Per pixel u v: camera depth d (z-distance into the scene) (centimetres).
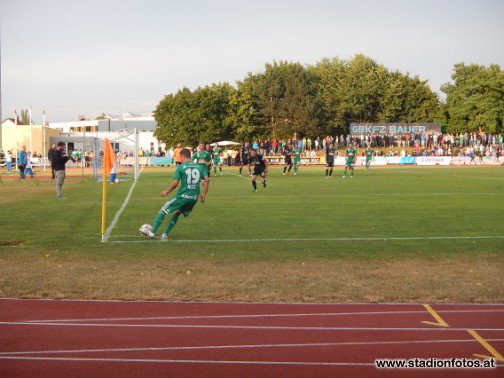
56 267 1010
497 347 627
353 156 4028
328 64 10469
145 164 6744
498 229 1457
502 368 572
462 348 624
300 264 1038
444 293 837
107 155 1278
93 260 1071
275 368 571
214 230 1444
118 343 638
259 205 2067
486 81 8369
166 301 803
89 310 760
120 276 944
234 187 2995
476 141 7619
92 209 1927
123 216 1722
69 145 8094
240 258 1091
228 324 702
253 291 851
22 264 1034
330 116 9600
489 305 781
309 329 683
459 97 8712
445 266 1023
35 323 707
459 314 741
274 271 982
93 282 904
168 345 632
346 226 1514
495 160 6919
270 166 6556
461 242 1264
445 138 7406
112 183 3369
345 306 777
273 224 1554
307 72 9525
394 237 1333
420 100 9812
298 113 8738
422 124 7356
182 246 1216
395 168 5825
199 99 8406
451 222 1592
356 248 1195
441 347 627
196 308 769
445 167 6125
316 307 773
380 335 663
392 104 9594
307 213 1814
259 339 650
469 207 1984
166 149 8494
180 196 1285
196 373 559
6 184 3300
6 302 797
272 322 710
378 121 9756
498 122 8388
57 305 784
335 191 2706
